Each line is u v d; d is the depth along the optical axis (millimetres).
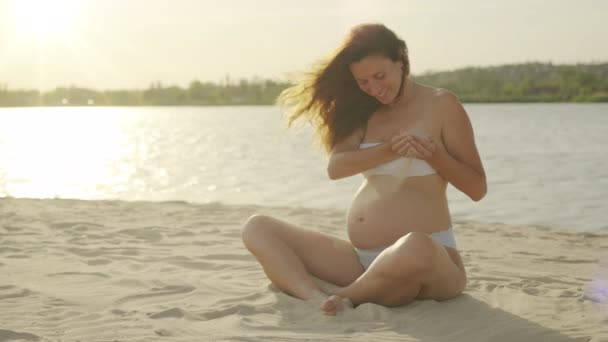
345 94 3480
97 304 3246
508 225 6812
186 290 3516
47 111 107750
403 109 3412
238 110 105062
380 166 3375
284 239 3461
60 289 3559
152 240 5273
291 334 2699
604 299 3416
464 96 110938
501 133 27359
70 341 2588
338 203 9164
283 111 3703
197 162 16016
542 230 6453
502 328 2838
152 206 7539
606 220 7547
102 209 7219
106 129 37844
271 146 22062
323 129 3629
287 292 3365
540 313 3113
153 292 3471
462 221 7098
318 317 2971
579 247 5469
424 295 3201
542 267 4520
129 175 13172
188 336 2658
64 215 6625
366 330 2783
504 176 12273
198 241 5219
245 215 6906
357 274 3449
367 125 3500
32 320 2920
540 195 9641
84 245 4992
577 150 18062
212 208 7453
